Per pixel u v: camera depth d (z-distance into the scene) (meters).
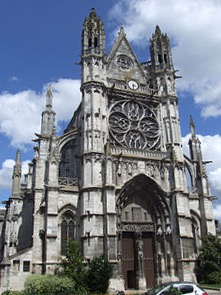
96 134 48.84
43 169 48.47
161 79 59.00
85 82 52.50
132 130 53.59
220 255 45.38
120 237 45.50
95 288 37.12
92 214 43.69
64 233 44.56
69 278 35.66
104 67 55.41
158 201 49.19
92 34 56.38
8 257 40.47
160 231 48.16
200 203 53.16
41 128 51.25
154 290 27.09
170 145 53.03
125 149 49.78
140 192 49.84
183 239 46.44
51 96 53.94
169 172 51.09
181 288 26.39
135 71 59.28
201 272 45.62
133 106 55.50
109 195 44.66
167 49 61.66
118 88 54.88
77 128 52.00
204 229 51.44
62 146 50.31
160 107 56.97
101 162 47.44
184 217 48.06
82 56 55.06
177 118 56.22
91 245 42.28
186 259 45.47
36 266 41.53
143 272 45.41
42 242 43.16
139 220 48.38
